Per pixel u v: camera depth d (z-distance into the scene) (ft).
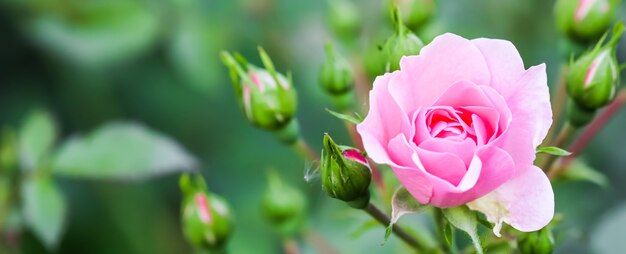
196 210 2.24
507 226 2.10
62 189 2.76
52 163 2.39
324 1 2.73
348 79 2.25
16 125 2.77
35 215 2.38
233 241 2.74
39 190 2.39
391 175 2.18
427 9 2.23
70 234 2.75
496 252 2.10
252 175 2.79
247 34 2.72
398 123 1.90
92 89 2.78
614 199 2.67
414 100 1.90
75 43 2.63
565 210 2.64
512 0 2.67
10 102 2.78
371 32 2.68
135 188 2.76
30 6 2.67
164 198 2.79
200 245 2.26
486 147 1.87
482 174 1.89
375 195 2.27
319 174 2.02
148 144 2.38
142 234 2.78
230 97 2.80
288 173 2.78
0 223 2.43
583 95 2.09
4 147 2.42
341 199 1.99
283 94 2.18
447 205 1.92
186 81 2.75
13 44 2.77
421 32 2.24
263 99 2.18
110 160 2.38
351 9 2.44
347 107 2.26
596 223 2.55
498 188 1.92
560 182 2.24
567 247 2.53
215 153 2.81
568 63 2.21
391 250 2.48
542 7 2.66
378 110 1.88
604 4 2.18
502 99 1.87
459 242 2.31
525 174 1.91
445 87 1.90
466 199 1.91
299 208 2.37
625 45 2.71
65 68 2.77
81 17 2.64
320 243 2.39
